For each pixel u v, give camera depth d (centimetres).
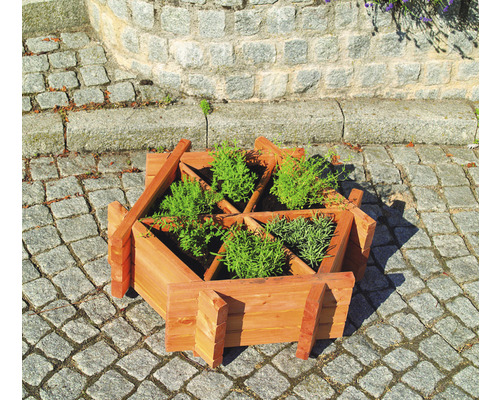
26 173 310
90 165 317
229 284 237
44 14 361
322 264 248
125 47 344
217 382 244
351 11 324
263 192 279
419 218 304
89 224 292
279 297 240
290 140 334
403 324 264
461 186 319
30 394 238
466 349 257
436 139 339
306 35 328
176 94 340
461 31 333
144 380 244
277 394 242
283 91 340
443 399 242
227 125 326
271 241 254
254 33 325
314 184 274
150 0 323
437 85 346
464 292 275
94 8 356
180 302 237
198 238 258
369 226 261
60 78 341
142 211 260
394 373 249
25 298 264
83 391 240
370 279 279
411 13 327
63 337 254
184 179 278
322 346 256
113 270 257
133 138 323
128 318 261
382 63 338
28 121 318
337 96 345
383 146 338
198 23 323
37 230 288
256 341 250
